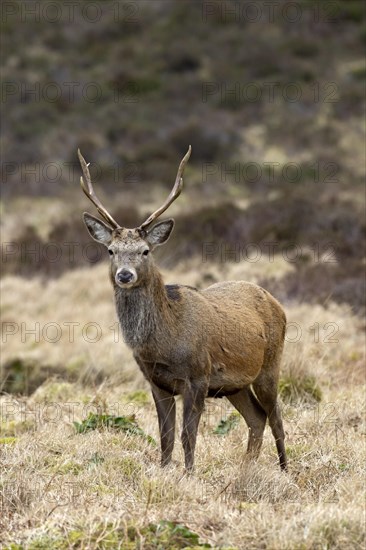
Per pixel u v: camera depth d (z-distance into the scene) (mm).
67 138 95062
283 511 18562
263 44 116438
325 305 42656
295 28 121688
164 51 115938
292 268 50156
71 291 52562
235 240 55969
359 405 27469
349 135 93562
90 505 18906
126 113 101938
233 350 23469
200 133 92750
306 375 30219
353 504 18219
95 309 48250
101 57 116312
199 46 117938
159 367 22891
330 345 36125
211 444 24547
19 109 102250
